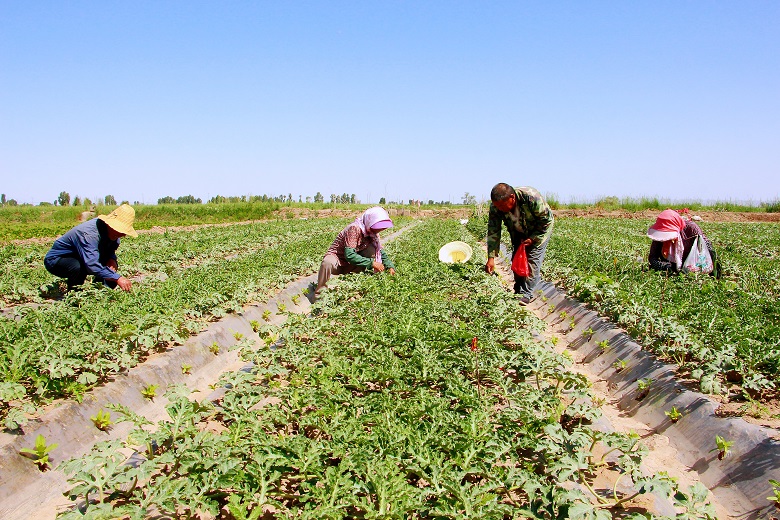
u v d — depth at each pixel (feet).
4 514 13.11
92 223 28.50
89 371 18.78
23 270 37.60
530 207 28.58
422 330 21.54
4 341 18.24
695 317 22.61
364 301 26.11
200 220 114.93
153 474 13.06
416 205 140.15
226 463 11.81
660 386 19.01
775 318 24.07
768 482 13.07
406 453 12.91
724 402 16.74
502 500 12.29
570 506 11.13
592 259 40.68
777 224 97.60
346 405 15.48
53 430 15.55
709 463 15.10
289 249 49.37
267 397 17.46
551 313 33.99
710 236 68.59
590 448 14.05
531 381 18.83
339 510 10.91
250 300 31.58
